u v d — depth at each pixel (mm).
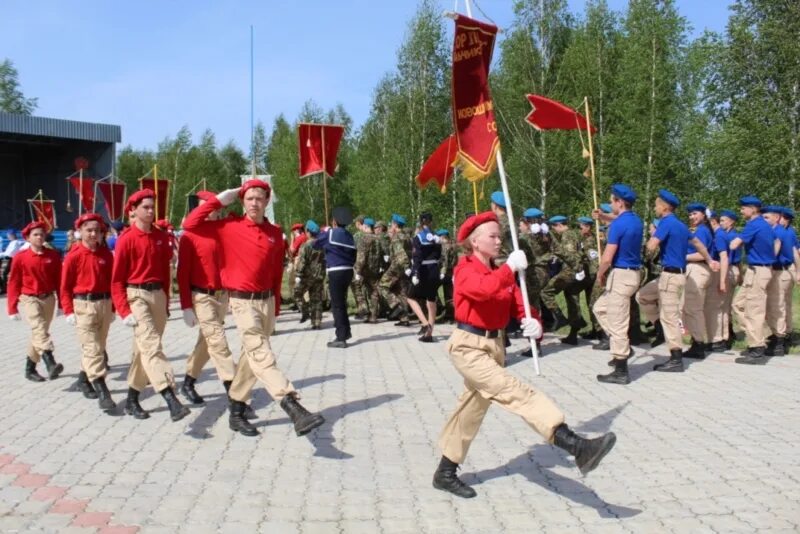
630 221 8078
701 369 9016
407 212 37250
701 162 30734
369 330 12789
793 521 4344
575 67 33125
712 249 10094
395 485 5004
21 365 9617
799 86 28000
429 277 11180
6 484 5047
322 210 53625
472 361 4590
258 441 6059
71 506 4633
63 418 6840
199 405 7262
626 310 8164
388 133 42406
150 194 6664
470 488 4820
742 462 5438
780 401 7309
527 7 34375
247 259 5938
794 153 26906
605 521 4367
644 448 5797
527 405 4426
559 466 5391
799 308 15148
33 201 26281
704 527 4262
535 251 9914
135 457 5648
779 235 9984
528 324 4910
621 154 31766
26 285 8523
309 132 12617
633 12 32312
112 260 7414
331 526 4309
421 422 6602
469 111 6238
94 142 33031
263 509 4578
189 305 6684
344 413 6938
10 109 53531
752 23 29922
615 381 8148
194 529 4270
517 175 33969
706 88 30656
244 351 6176
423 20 37594
